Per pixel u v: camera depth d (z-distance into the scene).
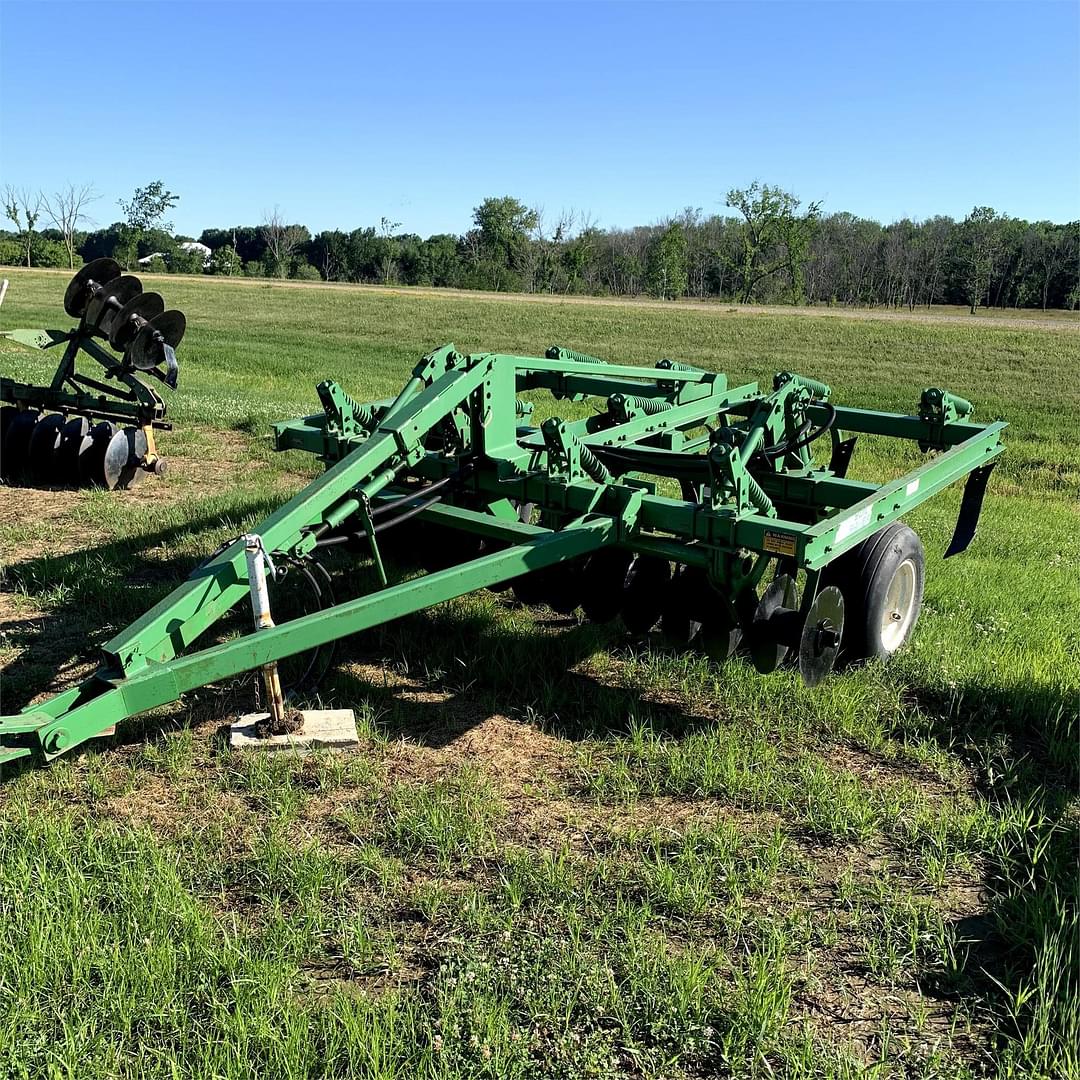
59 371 10.02
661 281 96.81
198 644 5.70
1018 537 9.60
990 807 4.43
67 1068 2.80
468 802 4.31
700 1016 3.09
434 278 103.06
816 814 4.29
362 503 4.89
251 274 104.75
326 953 3.39
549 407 16.75
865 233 115.00
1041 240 99.25
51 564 7.01
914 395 24.39
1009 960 3.45
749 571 5.14
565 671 5.71
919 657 5.92
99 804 4.24
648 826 4.21
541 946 3.39
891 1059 3.00
